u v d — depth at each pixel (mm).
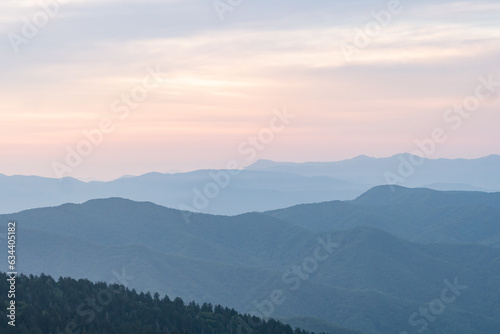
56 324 190625
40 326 188625
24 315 191875
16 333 181250
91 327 194625
